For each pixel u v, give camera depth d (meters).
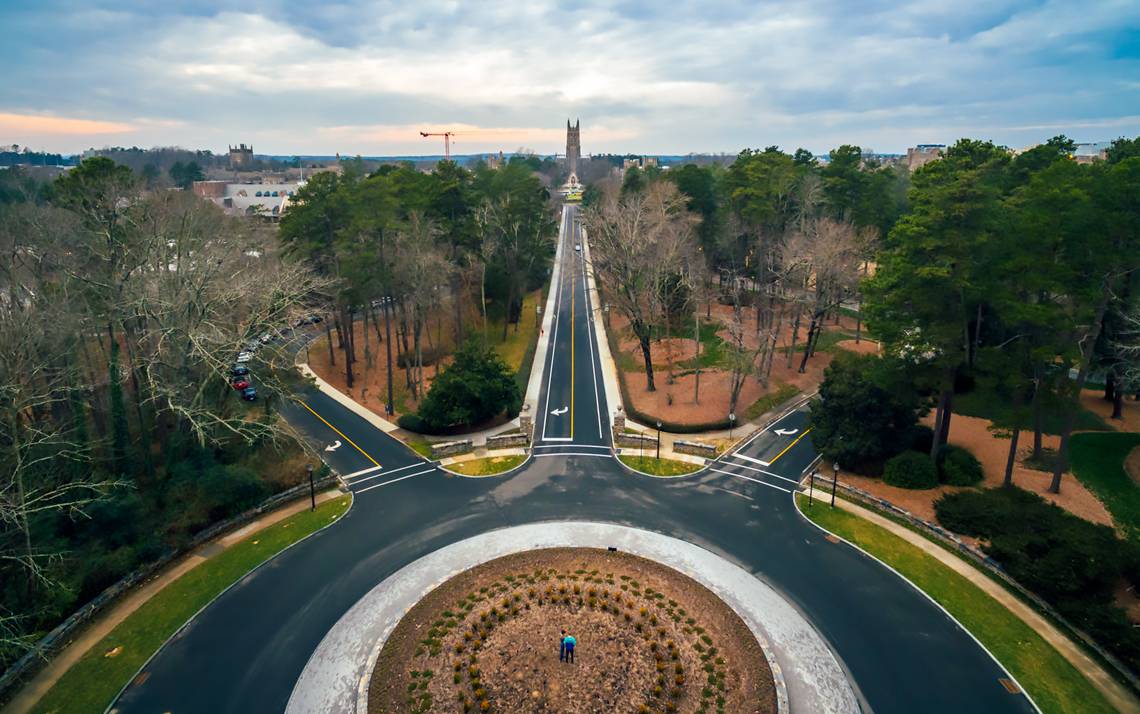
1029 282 35.50
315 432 53.84
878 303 42.53
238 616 30.95
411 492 43.50
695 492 43.22
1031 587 31.77
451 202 74.00
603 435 53.00
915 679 26.86
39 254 46.62
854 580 33.44
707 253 87.88
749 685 26.33
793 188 75.19
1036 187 35.62
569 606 31.14
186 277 40.81
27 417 41.53
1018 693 26.17
